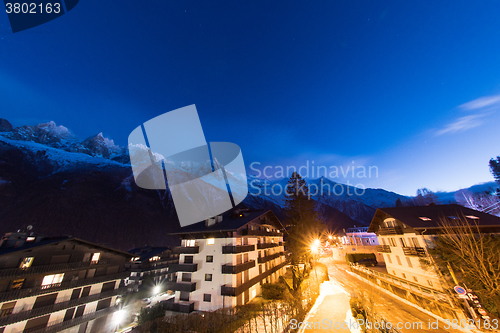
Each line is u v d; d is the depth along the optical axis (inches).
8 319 766.5
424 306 736.3
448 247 757.9
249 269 1151.0
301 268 1593.3
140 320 981.2
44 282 897.5
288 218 1503.4
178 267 1050.7
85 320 1007.6
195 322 716.0
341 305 833.5
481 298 625.0
